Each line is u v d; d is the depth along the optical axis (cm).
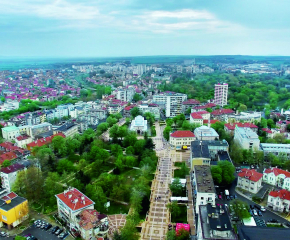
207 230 16975
